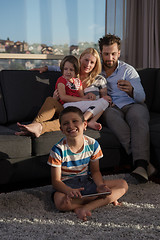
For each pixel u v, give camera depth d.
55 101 2.02
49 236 1.23
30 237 1.22
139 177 1.78
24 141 1.75
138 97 2.25
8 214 1.44
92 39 3.99
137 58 4.07
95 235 1.24
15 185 1.94
